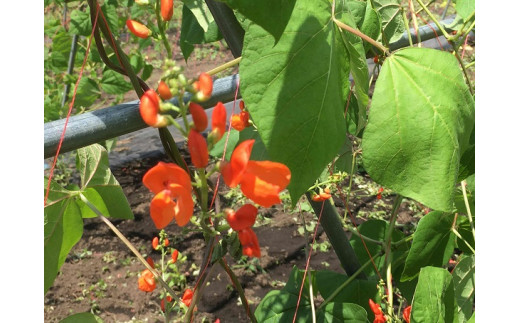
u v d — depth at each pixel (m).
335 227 0.77
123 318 1.27
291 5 0.37
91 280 1.38
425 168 0.46
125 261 1.45
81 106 1.51
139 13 1.53
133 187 1.75
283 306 0.77
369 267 0.87
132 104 0.50
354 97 0.73
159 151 1.94
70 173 1.77
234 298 1.32
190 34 0.78
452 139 0.47
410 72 0.47
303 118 0.43
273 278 1.38
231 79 0.58
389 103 0.46
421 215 1.63
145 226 1.57
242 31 0.60
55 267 0.61
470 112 0.50
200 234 1.53
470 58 2.12
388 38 0.84
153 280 0.57
